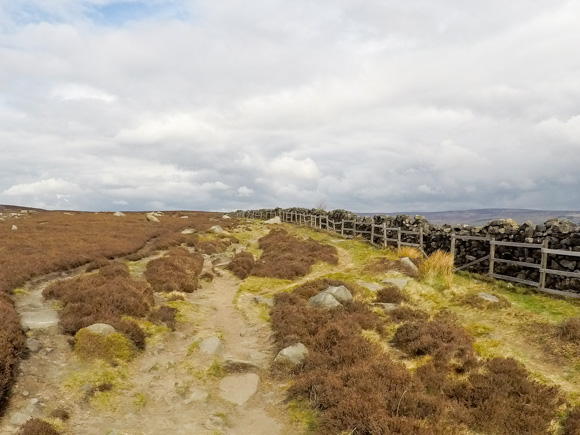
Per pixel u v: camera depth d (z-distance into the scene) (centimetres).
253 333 1334
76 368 982
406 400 789
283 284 1992
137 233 3741
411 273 1934
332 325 1218
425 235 2458
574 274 1420
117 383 959
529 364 965
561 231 1534
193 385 978
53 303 1452
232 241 3816
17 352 962
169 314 1420
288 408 880
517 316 1277
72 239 3066
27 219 5084
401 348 1127
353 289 1642
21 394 841
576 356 966
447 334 1118
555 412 765
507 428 730
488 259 1914
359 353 1050
